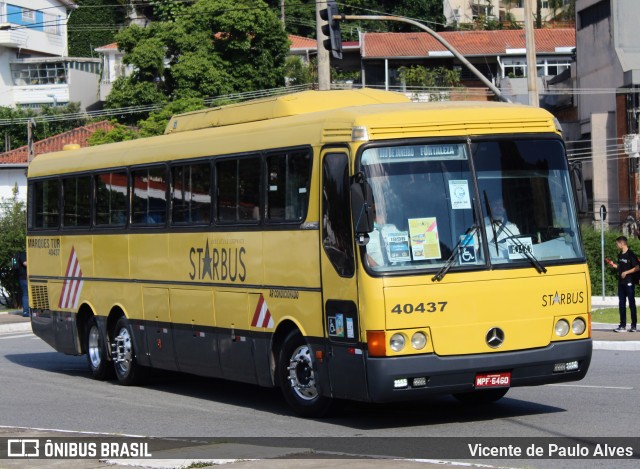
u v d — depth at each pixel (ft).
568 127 201.26
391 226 40.09
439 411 46.42
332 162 42.14
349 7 282.15
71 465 34.60
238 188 49.19
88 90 286.46
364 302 39.68
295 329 45.34
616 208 176.65
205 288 51.75
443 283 39.91
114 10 312.09
